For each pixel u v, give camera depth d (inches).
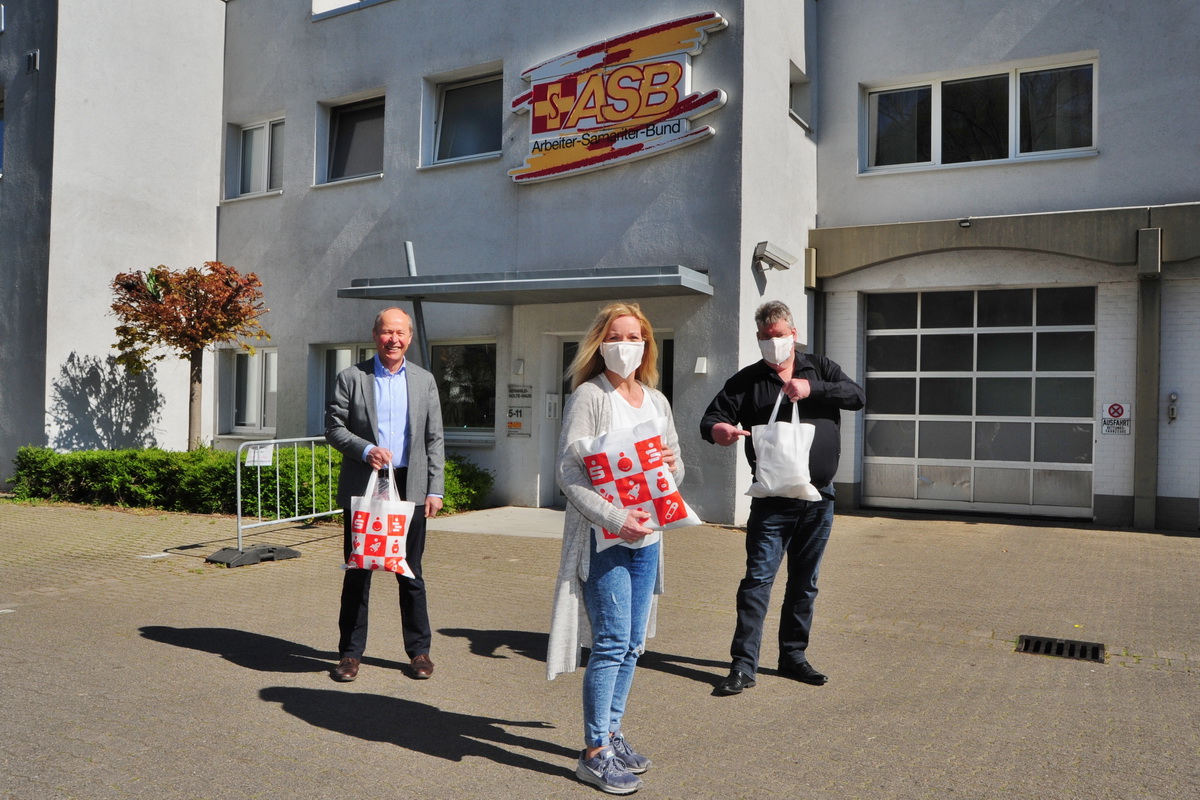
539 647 219.0
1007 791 137.4
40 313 514.9
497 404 474.6
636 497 138.4
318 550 343.3
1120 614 251.4
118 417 542.9
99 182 531.8
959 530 403.9
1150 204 411.8
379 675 195.2
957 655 213.9
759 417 193.8
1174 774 144.3
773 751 153.6
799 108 484.1
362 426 193.3
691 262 413.7
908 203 464.4
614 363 143.7
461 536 374.9
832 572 308.7
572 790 137.5
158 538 366.9
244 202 575.8
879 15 472.7
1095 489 418.9
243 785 136.2
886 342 474.3
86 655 205.3
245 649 212.8
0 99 561.6
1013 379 444.8
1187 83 404.8
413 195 502.9
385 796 133.7
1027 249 425.7
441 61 495.2
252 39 578.6
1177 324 403.5
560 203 452.8
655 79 420.5
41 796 130.4
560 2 454.9
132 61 546.9
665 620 245.4
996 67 449.4
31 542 357.4
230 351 588.7
